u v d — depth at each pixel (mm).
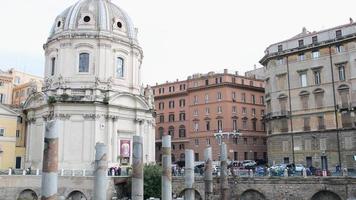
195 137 85812
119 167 56562
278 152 66438
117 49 64312
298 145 64000
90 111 58500
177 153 89375
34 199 50375
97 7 65625
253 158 83688
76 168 56625
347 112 59281
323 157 61000
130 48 66562
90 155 57344
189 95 88500
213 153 81938
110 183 51469
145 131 64812
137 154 32750
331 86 61250
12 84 87312
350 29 59875
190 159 39312
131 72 66312
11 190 50438
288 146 65188
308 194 44312
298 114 64562
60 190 50969
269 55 68750
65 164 56594
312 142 62375
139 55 69000
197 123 86125
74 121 58219
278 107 67188
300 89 64750
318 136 61781
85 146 57531
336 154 59562
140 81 69500
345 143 58906
